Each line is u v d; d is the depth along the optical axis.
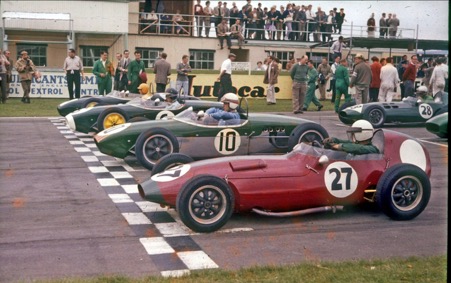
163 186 7.09
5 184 9.63
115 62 30.94
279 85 26.84
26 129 16.19
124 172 10.61
